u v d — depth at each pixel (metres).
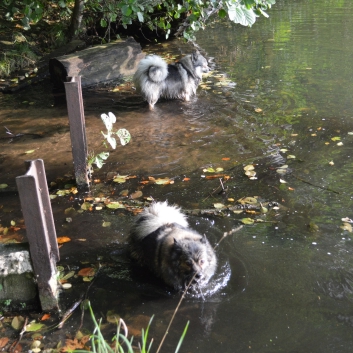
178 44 7.49
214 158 3.95
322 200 3.35
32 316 2.62
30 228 2.51
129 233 3.06
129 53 6.09
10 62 6.18
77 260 2.96
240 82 5.53
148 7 5.35
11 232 3.20
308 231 3.07
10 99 5.46
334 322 2.51
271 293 2.67
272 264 2.85
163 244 2.78
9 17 6.64
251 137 4.25
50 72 5.87
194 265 2.65
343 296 2.64
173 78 5.06
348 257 2.87
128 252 3.01
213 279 2.76
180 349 2.42
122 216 3.32
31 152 4.20
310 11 9.15
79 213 3.37
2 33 6.97
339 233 3.04
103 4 6.80
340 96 4.96
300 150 3.99
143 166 3.90
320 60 6.13
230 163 3.87
